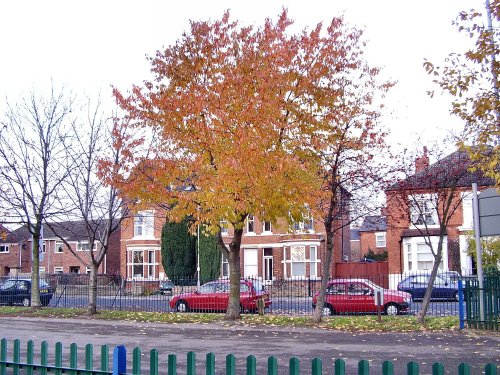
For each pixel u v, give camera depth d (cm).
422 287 2997
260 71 1806
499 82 1230
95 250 6053
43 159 2536
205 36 1941
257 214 1878
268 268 4769
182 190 2202
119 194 2162
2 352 687
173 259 4503
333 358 1254
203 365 1163
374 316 2192
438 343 1462
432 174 1883
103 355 607
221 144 1836
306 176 1817
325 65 1836
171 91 1952
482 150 1278
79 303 3053
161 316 2242
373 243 7031
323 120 1852
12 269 6506
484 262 2698
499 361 1187
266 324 1962
